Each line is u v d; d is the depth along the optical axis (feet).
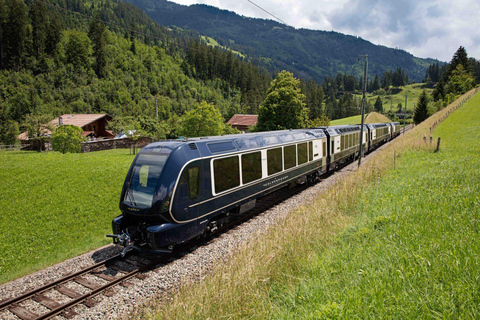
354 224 25.02
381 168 49.47
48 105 291.58
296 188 50.98
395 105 570.46
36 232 36.17
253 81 517.14
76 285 22.24
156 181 24.93
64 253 30.83
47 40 396.16
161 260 25.27
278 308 14.42
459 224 18.74
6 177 51.47
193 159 26.76
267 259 19.43
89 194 47.34
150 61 494.18
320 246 21.66
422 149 64.39
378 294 12.80
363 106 65.57
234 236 29.63
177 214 24.95
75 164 62.69
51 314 18.48
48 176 53.16
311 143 51.39
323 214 28.35
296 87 140.56
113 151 115.75
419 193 28.78
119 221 26.35
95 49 420.36
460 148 58.49
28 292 20.98
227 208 30.94
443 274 13.32
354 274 15.66
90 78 384.27
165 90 442.09
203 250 26.86
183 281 20.18
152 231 23.73
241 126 255.91
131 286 21.44
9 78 318.24
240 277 17.21
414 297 12.25
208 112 101.65
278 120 139.33
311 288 15.47
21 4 368.68
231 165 31.60
